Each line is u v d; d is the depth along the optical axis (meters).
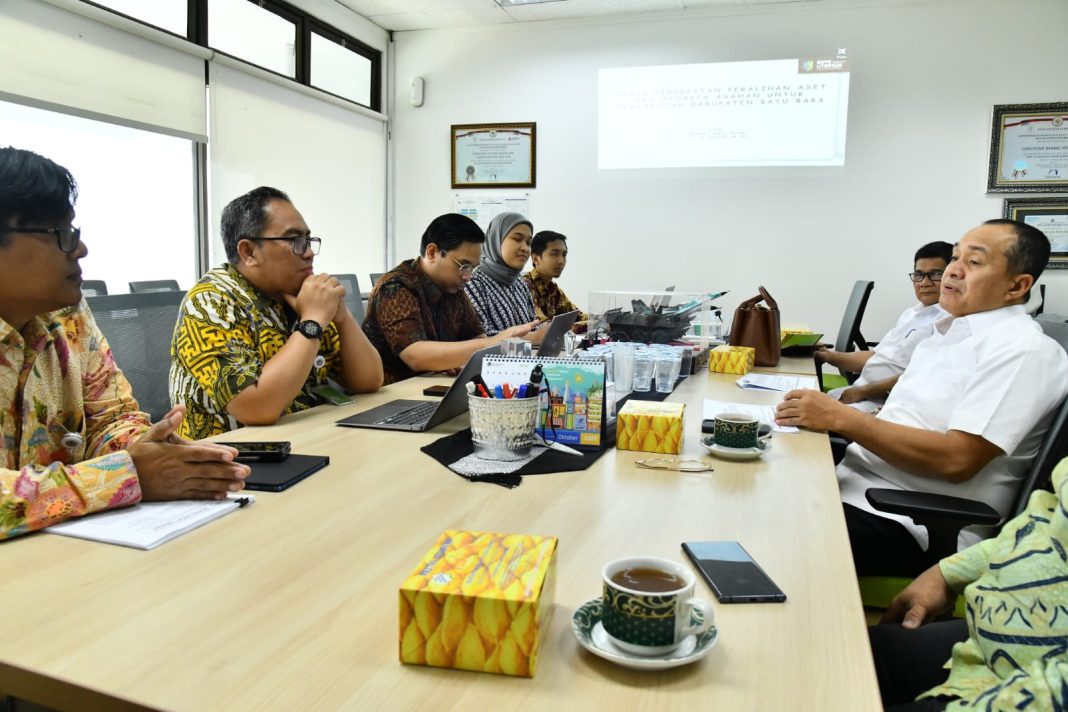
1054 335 1.54
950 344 1.55
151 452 0.99
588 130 4.92
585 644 0.61
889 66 4.38
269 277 1.63
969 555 1.05
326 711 0.54
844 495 1.50
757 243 4.69
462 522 0.93
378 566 0.79
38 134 2.97
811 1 4.44
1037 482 1.23
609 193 4.92
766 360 2.55
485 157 5.14
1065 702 0.61
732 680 0.59
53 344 1.15
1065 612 0.72
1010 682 0.66
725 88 4.64
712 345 2.74
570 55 4.91
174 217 3.69
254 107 4.09
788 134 4.57
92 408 1.22
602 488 1.08
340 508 0.98
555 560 0.70
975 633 0.82
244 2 3.99
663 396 1.90
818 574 0.79
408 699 0.56
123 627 0.66
